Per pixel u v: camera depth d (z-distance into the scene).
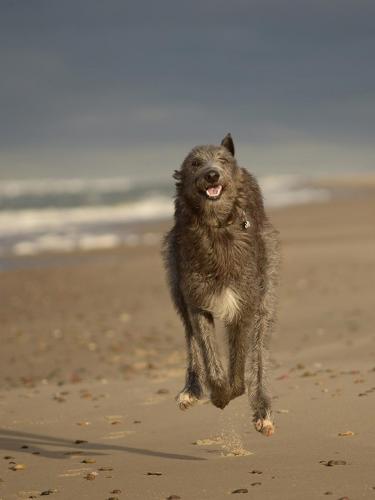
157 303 29.67
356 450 10.61
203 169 11.18
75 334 24.91
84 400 15.50
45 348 23.19
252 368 11.48
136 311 28.33
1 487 9.97
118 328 25.62
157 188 123.69
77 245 50.38
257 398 11.24
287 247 43.97
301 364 17.75
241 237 11.29
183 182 11.59
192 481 9.71
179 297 12.07
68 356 22.06
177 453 11.25
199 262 11.21
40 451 11.86
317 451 10.70
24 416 14.41
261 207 12.21
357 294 28.23
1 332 25.55
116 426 13.18
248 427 12.54
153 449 11.56
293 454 10.64
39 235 57.53
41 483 10.07
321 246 43.59
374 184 117.44
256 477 9.66
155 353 21.80
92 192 113.31
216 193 11.16
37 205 86.81
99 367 20.53
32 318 27.78
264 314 11.81
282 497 8.80
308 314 25.41
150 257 43.19
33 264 42.31
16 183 145.75
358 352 18.81
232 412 13.72
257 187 12.30
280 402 13.80
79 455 11.47
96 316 27.73
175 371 18.64
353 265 35.69
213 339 11.30
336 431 11.70
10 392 17.34
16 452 11.87
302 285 31.05
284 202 84.50
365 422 12.06
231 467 10.21
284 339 21.92
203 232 11.25
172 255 12.13
